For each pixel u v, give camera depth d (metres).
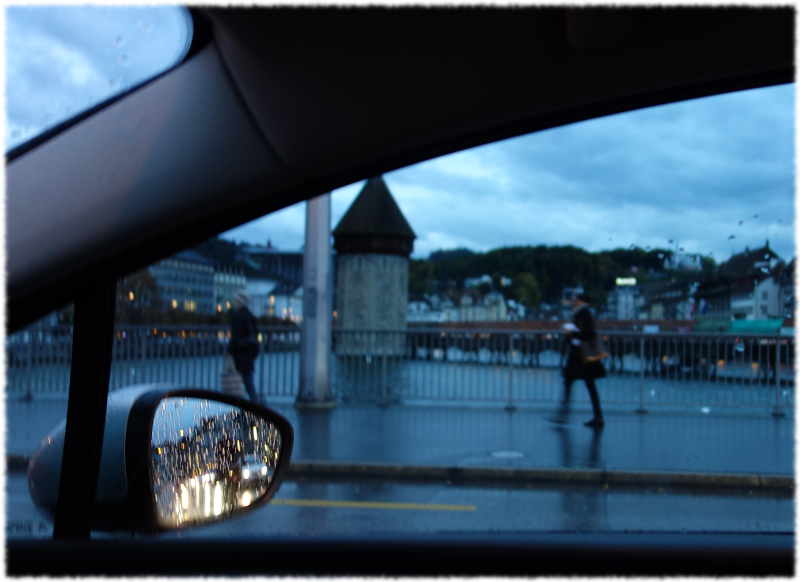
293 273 29.66
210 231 1.39
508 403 12.06
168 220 1.31
